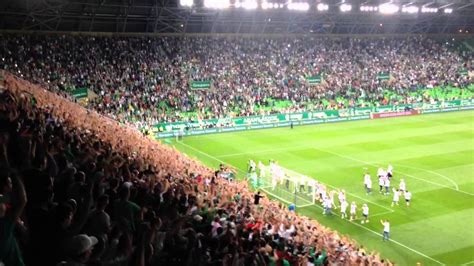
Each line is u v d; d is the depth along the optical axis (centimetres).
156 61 7162
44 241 675
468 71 9381
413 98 8175
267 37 8481
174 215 1184
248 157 5228
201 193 2034
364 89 8181
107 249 788
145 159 2333
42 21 6400
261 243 1410
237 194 2511
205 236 1162
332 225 3372
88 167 1267
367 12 8712
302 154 5347
